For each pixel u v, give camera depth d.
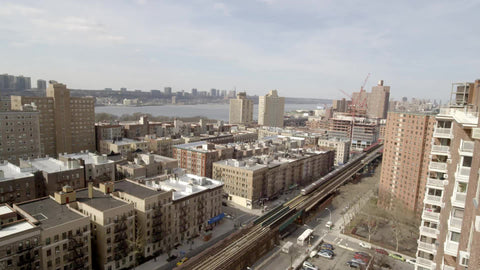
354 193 184.25
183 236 113.38
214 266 89.44
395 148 148.00
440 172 54.75
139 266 94.88
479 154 18.70
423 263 55.44
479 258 15.69
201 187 125.56
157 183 123.38
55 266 76.06
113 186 102.44
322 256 108.56
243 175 152.88
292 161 184.50
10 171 115.06
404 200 145.62
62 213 83.50
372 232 129.38
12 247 68.31
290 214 130.50
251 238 108.00
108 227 86.69
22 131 157.38
